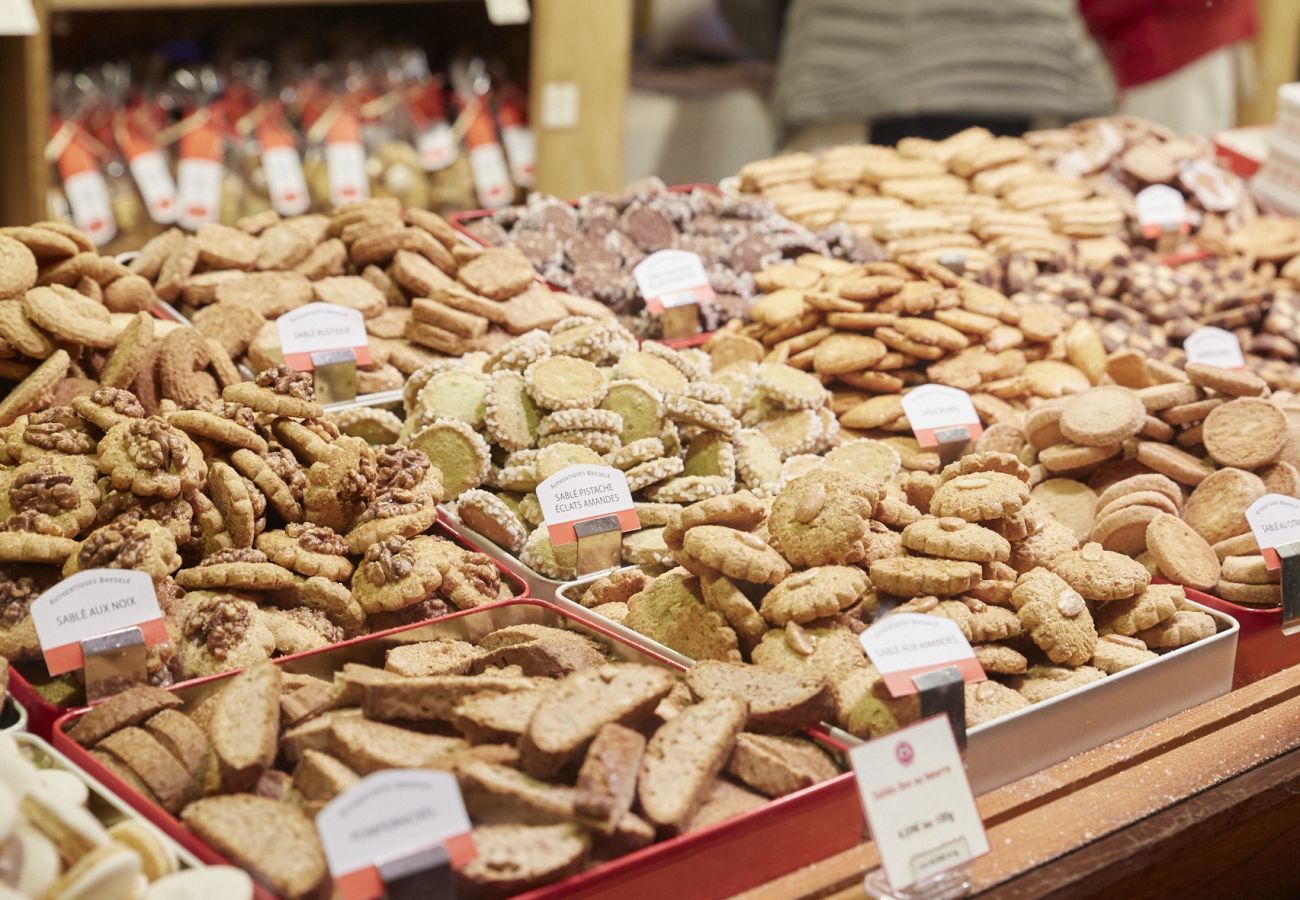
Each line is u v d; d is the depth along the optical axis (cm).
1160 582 138
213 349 145
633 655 123
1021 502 130
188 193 230
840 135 244
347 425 147
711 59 279
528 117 260
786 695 115
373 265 171
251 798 106
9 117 216
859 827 112
